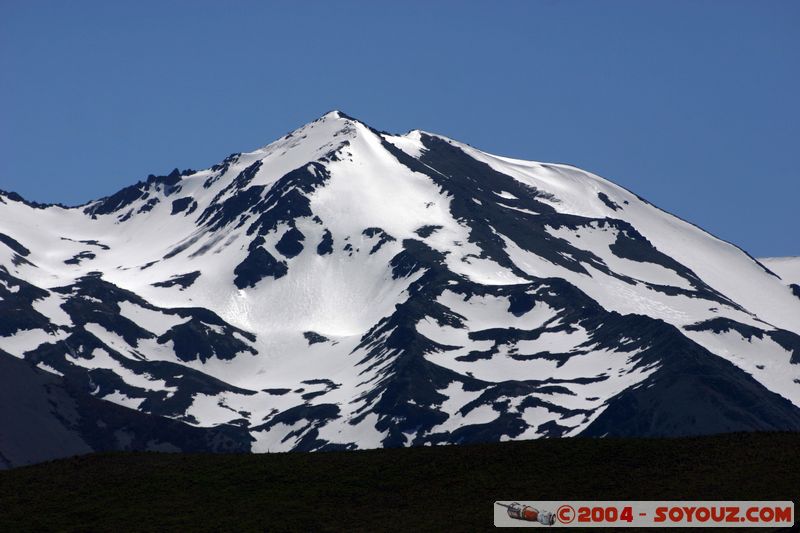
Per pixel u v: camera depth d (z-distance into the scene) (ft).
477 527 579.48
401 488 640.58
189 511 621.72
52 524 611.47
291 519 606.14
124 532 597.11
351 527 592.60
